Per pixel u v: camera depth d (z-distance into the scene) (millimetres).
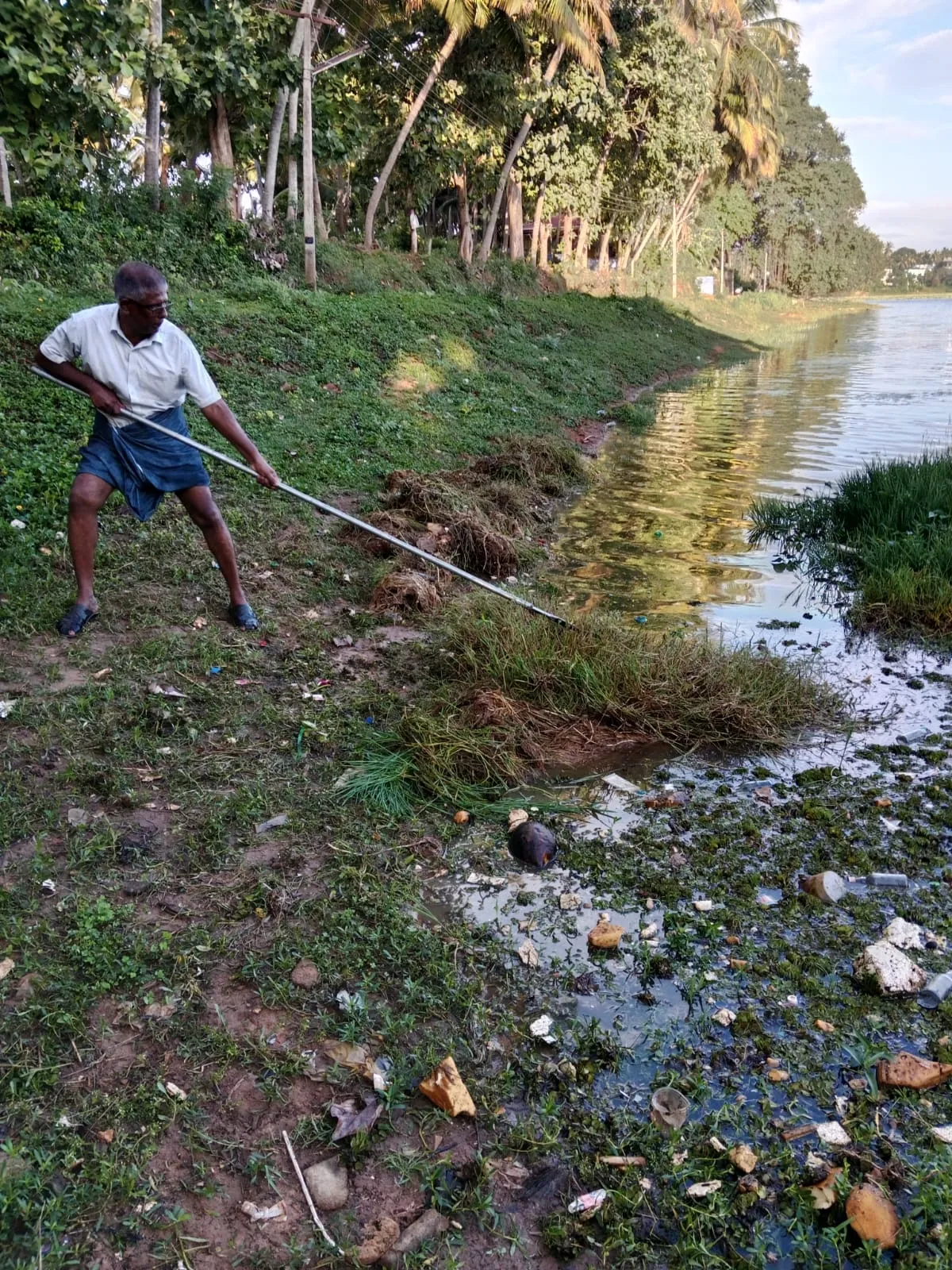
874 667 5105
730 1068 2396
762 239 54062
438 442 9586
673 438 12789
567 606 5910
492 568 6480
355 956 2693
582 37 20031
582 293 27391
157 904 2840
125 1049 2332
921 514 7508
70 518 4340
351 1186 2061
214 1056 2328
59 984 2473
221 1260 1890
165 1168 2059
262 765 3650
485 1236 1979
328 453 8102
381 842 3264
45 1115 2139
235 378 9406
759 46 37812
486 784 3729
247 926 2783
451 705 4176
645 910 3002
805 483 9883
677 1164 2119
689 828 3484
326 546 6234
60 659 4223
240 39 14055
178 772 3523
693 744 4164
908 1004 2609
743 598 6250
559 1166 2131
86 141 13867
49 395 7195
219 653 4465
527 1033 2492
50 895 2820
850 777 3877
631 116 26062
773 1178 2104
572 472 9914
